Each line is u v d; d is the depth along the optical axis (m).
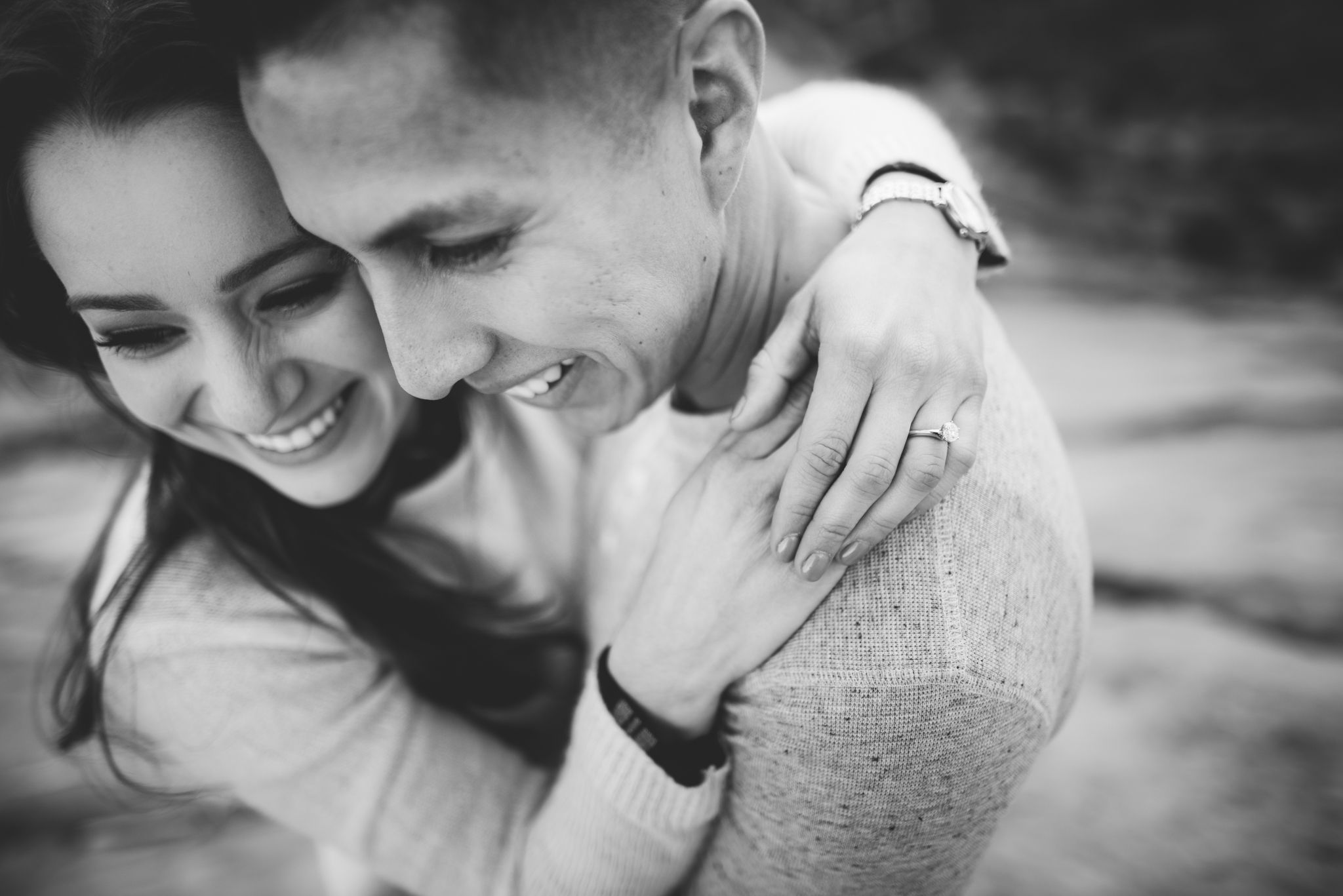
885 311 0.82
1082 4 7.17
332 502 1.13
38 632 2.77
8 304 0.98
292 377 0.99
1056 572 0.95
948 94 7.10
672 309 0.84
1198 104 6.77
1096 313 4.90
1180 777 2.15
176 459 1.13
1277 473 3.13
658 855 0.99
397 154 0.68
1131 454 3.33
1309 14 6.66
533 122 0.69
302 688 1.17
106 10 0.79
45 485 3.39
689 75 0.78
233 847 2.44
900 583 0.84
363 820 1.18
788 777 0.90
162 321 0.92
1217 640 2.46
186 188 0.83
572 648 1.38
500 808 1.21
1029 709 0.87
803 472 0.79
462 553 1.35
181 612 1.13
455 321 0.80
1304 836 2.00
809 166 1.18
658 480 1.14
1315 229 5.71
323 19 0.64
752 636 0.88
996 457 0.93
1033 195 6.22
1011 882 1.97
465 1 0.65
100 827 2.46
